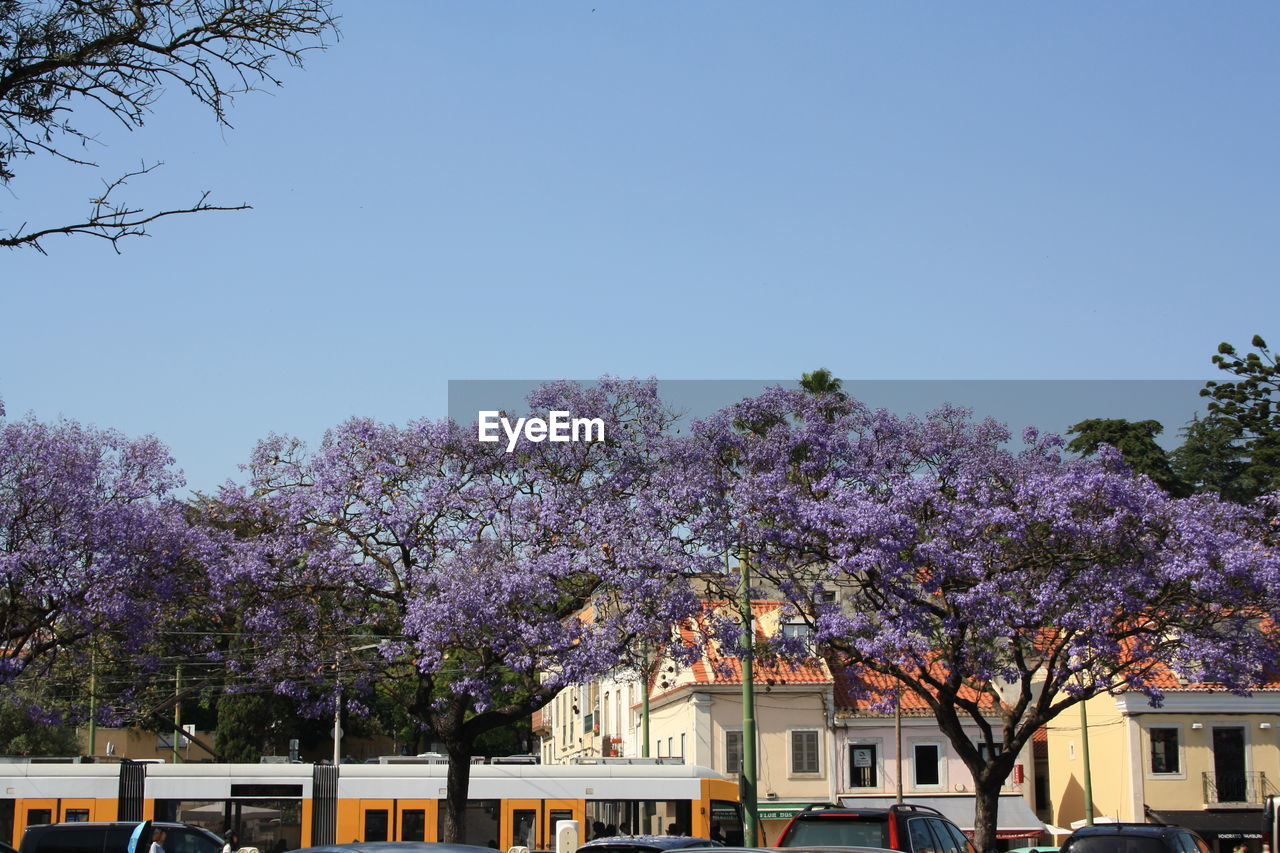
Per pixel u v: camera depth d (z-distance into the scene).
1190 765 44.44
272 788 32.12
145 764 32.31
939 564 28.66
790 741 46.72
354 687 29.78
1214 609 29.25
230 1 9.40
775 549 29.50
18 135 9.42
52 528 29.34
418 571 29.06
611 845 17.23
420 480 29.67
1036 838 45.78
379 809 32.09
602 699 61.41
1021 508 29.16
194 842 24.73
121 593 29.17
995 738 48.75
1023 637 29.62
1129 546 28.88
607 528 28.33
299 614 29.53
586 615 34.19
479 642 27.78
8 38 9.27
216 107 9.59
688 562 28.72
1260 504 31.30
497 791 32.41
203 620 33.94
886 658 28.58
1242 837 43.31
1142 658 29.33
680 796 32.50
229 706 60.06
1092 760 47.41
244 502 30.27
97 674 34.38
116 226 9.33
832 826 19.27
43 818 31.69
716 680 46.47
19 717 54.53
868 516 28.22
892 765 47.06
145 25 9.34
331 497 29.30
